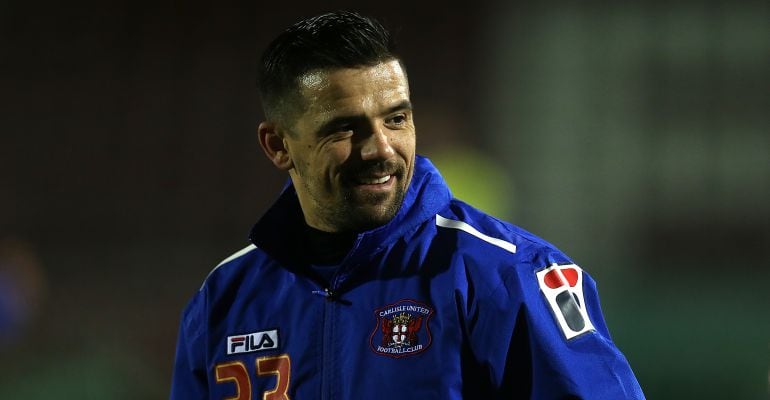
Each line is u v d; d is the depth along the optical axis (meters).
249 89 35.69
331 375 6.13
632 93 31.23
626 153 31.03
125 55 35.81
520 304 5.79
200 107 35.34
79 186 33.78
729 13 30.38
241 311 6.64
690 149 30.45
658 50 31.05
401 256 6.22
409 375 5.86
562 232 31.02
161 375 25.94
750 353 21.56
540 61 32.50
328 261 6.47
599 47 31.78
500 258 6.00
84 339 26.48
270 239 6.56
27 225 32.53
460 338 5.86
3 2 36.22
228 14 36.19
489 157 32.53
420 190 6.38
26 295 25.41
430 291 6.02
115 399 25.20
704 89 30.58
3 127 34.75
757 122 30.06
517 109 32.69
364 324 6.11
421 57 34.81
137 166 34.25
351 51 5.79
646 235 30.16
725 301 24.61
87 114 35.09
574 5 32.19
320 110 5.83
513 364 5.80
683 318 23.28
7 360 24.59
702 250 29.72
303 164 6.11
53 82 35.47
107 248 31.94
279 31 36.09
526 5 32.91
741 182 29.95
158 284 29.97
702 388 21.25
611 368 5.74
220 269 6.97
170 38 36.19
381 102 5.80
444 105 34.09
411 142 5.97
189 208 33.53
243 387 6.45
